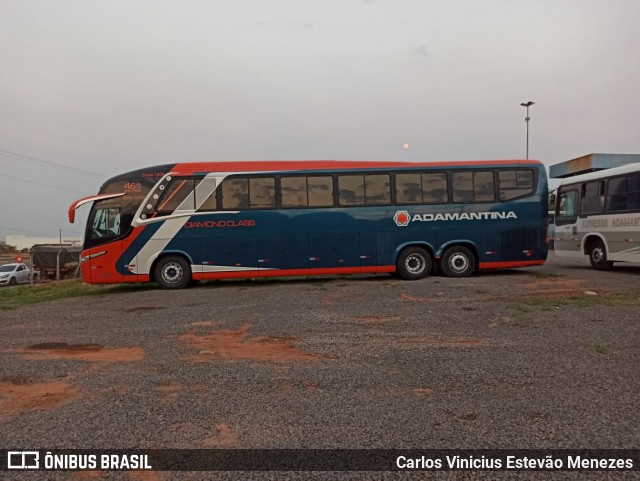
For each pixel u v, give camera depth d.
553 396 4.21
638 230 13.45
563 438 3.43
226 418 3.83
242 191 13.15
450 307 8.63
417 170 13.51
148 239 12.95
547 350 5.67
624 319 7.27
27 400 4.28
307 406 4.06
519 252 13.57
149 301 10.55
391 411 3.94
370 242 13.34
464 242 13.45
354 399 4.21
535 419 3.75
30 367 5.32
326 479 2.94
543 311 8.02
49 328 7.70
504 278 12.92
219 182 13.11
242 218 13.08
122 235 12.95
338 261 13.27
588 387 4.42
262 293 11.28
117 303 10.44
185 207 13.02
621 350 5.61
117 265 12.95
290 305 9.28
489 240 13.51
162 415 3.90
